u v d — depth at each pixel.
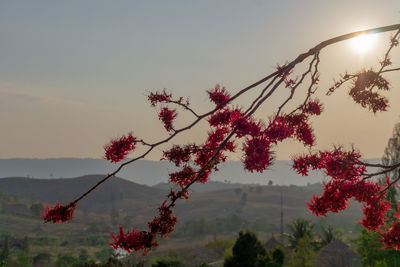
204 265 62.03
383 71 3.89
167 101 3.85
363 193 3.83
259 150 2.83
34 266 111.12
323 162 3.85
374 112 3.92
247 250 38.91
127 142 3.55
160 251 98.44
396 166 3.73
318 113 3.86
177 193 3.17
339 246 57.25
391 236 3.85
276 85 3.15
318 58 3.43
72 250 159.25
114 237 3.09
